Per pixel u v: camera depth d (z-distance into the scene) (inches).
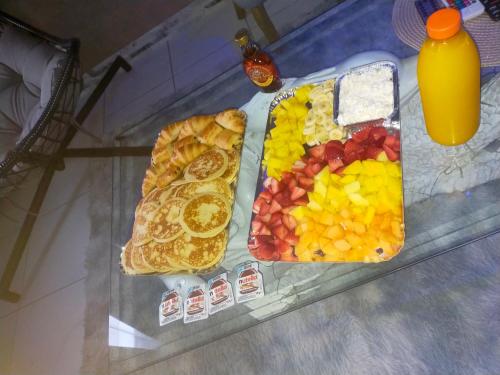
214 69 91.4
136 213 55.4
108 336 58.4
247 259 48.9
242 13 91.4
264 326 52.3
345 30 62.4
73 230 86.0
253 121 55.7
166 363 57.8
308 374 47.8
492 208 40.3
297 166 45.8
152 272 51.5
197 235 48.1
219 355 54.2
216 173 51.1
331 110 47.2
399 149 41.8
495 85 43.9
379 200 39.9
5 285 82.5
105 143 87.8
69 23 110.1
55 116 79.4
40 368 72.4
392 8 59.7
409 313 44.0
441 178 43.4
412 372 42.3
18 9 108.8
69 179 94.8
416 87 46.6
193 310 50.3
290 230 43.0
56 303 78.1
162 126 73.1
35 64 78.8
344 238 40.0
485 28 45.6
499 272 41.1
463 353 40.5
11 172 76.3
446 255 43.8
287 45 66.4
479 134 43.0
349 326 46.9
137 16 106.4
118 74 111.7
